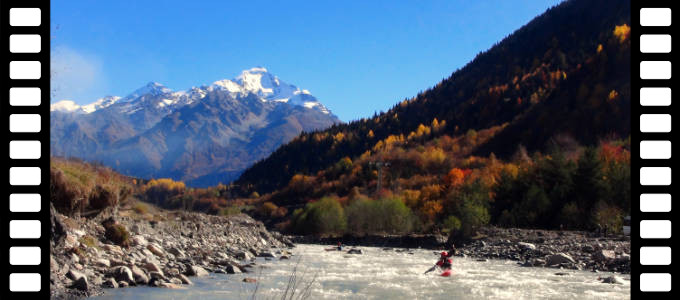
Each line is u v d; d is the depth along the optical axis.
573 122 142.12
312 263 24.12
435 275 18.75
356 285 15.79
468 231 42.91
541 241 32.97
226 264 20.50
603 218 41.31
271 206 140.88
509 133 162.50
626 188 46.50
